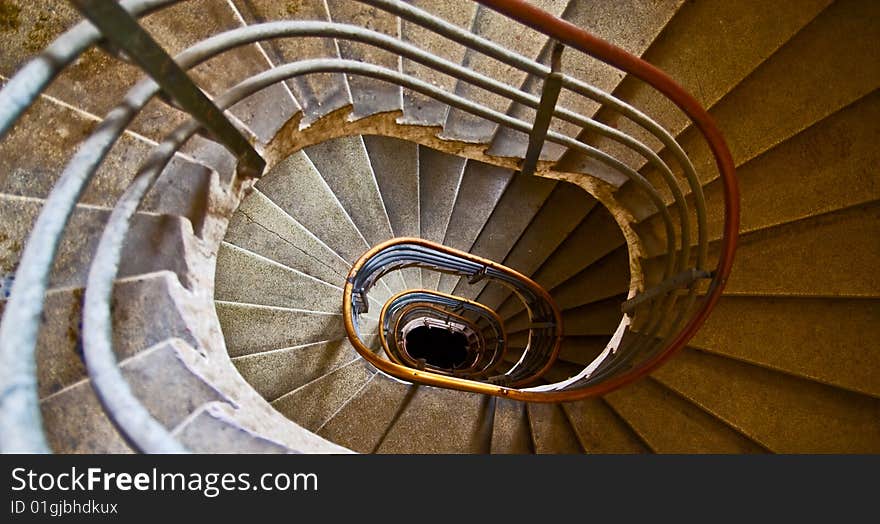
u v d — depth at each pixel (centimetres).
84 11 76
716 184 234
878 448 201
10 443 53
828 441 210
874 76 182
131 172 145
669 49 214
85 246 126
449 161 414
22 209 131
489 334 607
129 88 155
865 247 198
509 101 230
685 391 246
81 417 105
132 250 128
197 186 149
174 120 160
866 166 192
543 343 430
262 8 192
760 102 207
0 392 57
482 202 425
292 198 339
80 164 78
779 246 218
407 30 216
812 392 219
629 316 296
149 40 89
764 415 226
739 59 203
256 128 174
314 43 197
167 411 110
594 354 410
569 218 429
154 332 119
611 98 139
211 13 175
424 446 261
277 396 288
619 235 417
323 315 321
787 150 210
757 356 227
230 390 129
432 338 758
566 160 254
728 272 181
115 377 69
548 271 438
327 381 297
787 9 190
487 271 400
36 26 149
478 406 273
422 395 282
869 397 207
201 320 134
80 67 151
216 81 173
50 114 141
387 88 214
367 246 363
